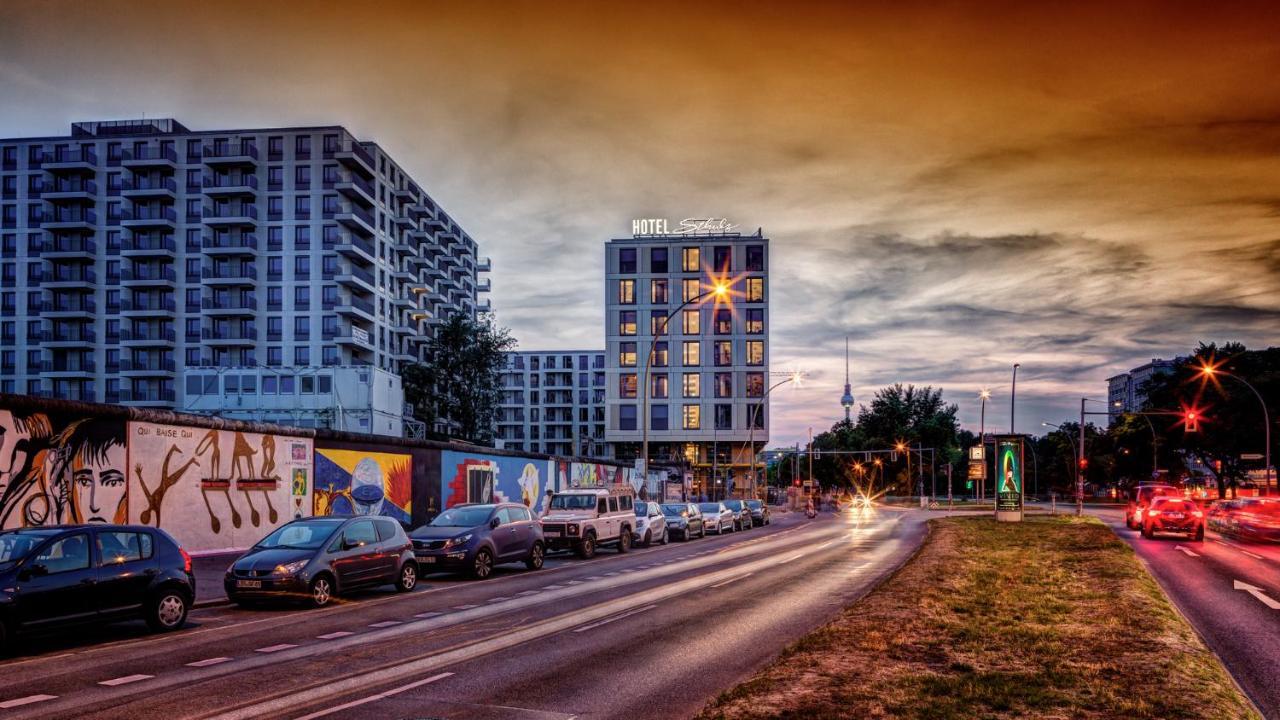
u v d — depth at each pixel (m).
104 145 89.44
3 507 16.92
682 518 37.31
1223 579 18.52
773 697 7.64
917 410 119.94
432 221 105.38
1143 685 7.98
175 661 10.45
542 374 160.75
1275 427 64.62
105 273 88.94
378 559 17.12
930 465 115.88
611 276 95.25
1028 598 14.06
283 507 24.69
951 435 117.19
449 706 8.16
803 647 10.06
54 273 89.19
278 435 24.61
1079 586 15.59
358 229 88.44
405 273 96.19
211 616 14.55
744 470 93.44
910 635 10.70
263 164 87.06
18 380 88.81
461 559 20.39
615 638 11.90
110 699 8.48
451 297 115.44
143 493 20.16
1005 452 41.56
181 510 21.25
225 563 21.42
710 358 93.69
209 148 87.38
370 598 17.02
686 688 8.88
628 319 94.75
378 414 57.09
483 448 36.75
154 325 88.00
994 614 12.41
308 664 10.19
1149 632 10.77
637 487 61.66
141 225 87.12
